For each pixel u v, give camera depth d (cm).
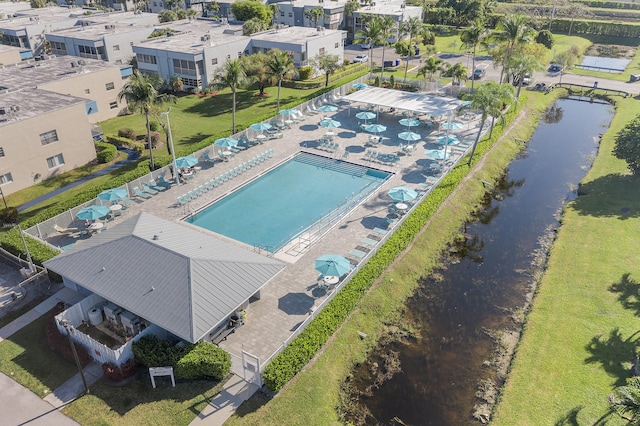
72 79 5612
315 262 3038
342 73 7919
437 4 12862
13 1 12875
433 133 5569
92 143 4875
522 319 3006
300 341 2564
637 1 15225
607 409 2291
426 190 4234
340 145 5250
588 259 3447
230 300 2608
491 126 5262
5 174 4216
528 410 2341
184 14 10819
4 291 3100
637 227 3744
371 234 3656
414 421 2353
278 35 8131
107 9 12625
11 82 5397
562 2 13788
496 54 7075
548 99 7062
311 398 2375
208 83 7125
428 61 7025
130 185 4159
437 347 2803
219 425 2209
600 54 10181
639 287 3105
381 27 7438
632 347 2641
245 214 4006
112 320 2812
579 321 2872
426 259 3541
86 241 3136
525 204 4362
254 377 2423
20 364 2547
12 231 3494
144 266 2739
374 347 2791
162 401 2327
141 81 4244
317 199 4241
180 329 2411
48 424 2222
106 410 2283
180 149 5128
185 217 3906
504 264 3541
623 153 4428
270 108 6431
